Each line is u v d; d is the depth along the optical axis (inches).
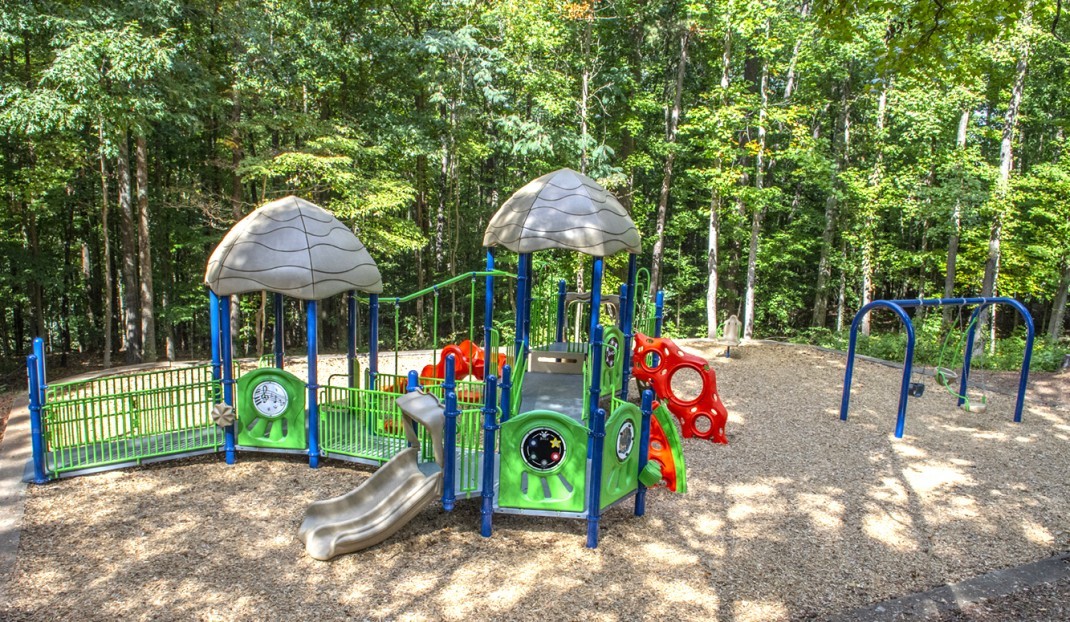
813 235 999.0
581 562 208.5
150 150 773.3
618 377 327.6
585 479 219.8
